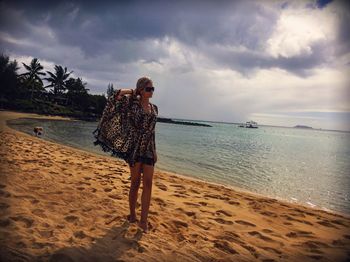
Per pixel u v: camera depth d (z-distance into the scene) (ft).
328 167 56.13
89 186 16.70
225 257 9.45
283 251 10.73
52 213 11.32
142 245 9.44
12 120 117.50
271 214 16.55
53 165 22.34
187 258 8.99
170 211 14.20
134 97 10.79
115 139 10.64
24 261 7.47
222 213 15.47
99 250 8.73
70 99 227.81
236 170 43.75
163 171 35.58
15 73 175.63
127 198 15.20
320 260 10.13
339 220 17.44
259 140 168.04
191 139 117.29
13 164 19.94
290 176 42.06
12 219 10.05
